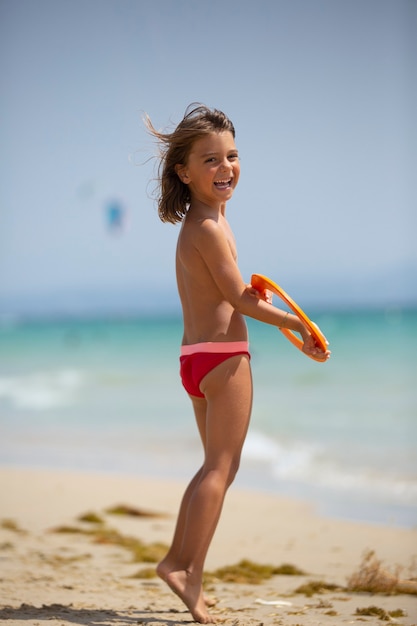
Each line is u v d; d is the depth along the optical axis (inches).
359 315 5004.9
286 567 352.2
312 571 352.8
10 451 828.6
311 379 1354.6
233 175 240.2
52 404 1199.6
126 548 400.5
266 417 989.8
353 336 2522.1
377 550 406.9
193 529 228.2
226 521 497.4
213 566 366.9
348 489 594.9
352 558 386.0
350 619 243.4
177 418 1021.2
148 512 514.6
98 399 1243.2
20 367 1931.6
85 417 1058.7
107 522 484.4
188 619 235.8
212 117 238.5
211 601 267.1
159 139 244.5
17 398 1286.9
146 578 323.9
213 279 233.1
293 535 451.5
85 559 368.2
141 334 3447.3
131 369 1739.7
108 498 577.3
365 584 300.7
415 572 340.5
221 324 232.8
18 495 590.9
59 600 274.2
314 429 887.7
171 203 245.0
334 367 1510.8
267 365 1581.0
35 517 500.1
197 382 235.0
